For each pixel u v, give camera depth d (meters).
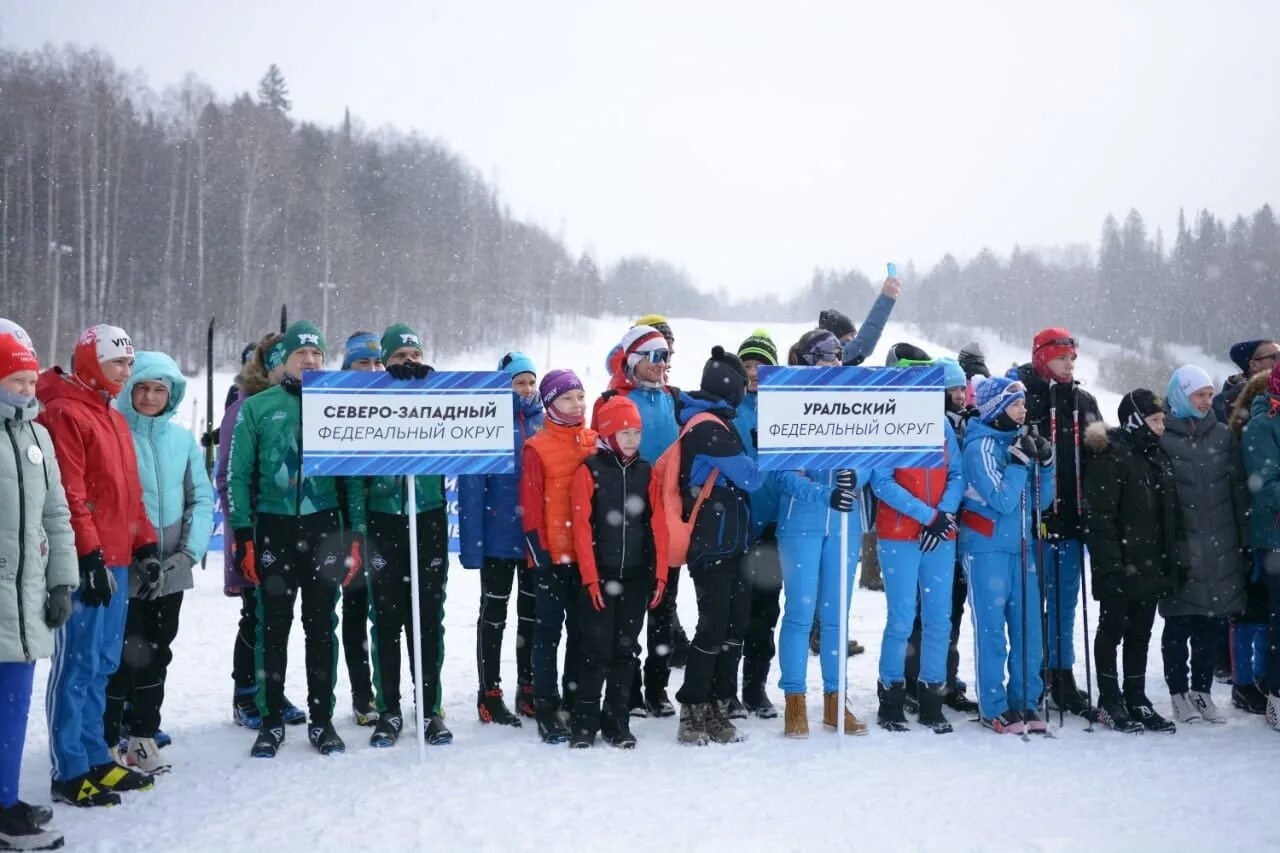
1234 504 5.62
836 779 4.44
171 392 4.81
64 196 49.72
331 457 4.79
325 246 56.44
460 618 8.52
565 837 3.75
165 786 4.42
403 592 5.21
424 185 79.88
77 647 4.19
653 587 5.45
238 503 4.93
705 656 5.03
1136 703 5.43
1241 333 89.94
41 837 3.70
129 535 4.38
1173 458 5.59
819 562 5.30
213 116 60.31
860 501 5.45
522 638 5.66
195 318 47.41
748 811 4.02
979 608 5.46
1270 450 5.47
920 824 3.88
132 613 4.63
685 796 4.20
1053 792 4.26
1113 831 3.81
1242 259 93.94
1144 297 98.44
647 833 3.79
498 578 5.48
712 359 5.23
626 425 5.02
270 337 5.73
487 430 4.96
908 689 5.98
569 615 5.49
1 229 47.88
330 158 67.00
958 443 5.62
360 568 5.24
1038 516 5.36
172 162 54.34
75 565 3.92
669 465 5.09
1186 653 5.65
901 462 5.14
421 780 4.42
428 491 5.25
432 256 68.12
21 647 3.72
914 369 5.17
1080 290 108.12
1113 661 5.48
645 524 5.08
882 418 5.14
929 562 5.41
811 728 5.41
